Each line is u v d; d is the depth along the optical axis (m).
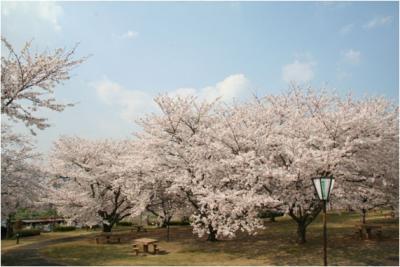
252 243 15.23
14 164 15.94
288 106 15.84
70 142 23.55
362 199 14.16
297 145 12.55
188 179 14.87
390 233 16.16
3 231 23.59
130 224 32.38
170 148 16.78
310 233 17.33
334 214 27.16
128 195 18.00
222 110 17.19
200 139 15.38
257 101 16.77
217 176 14.41
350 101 14.87
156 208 19.86
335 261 11.19
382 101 15.12
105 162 22.33
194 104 17.91
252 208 12.22
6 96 12.07
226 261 11.94
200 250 14.34
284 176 11.93
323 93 14.70
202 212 14.27
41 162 21.61
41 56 12.35
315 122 13.37
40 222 30.59
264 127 14.51
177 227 25.69
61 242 18.83
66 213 22.05
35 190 16.66
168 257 13.06
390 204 14.67
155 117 17.81
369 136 12.97
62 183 23.91
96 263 12.23
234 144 14.41
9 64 11.95
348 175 12.43
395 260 11.08
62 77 12.88
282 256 12.32
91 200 21.19
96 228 28.47
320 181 9.20
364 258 11.45
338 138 12.95
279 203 12.30
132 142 23.50
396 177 13.81
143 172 17.20
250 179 12.57
